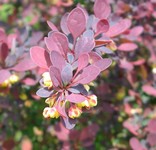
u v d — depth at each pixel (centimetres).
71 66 16
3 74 21
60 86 16
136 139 29
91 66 16
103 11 20
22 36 26
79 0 27
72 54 17
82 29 18
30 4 39
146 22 31
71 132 29
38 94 16
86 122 32
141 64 32
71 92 16
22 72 24
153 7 30
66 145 30
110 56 25
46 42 17
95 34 19
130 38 24
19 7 43
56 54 16
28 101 29
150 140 28
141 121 31
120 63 27
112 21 23
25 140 32
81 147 30
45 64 16
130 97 32
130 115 32
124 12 30
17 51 24
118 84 32
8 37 25
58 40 17
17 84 26
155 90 31
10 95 28
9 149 31
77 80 16
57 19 31
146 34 32
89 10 27
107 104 31
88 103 16
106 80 31
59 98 16
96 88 30
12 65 23
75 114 15
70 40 18
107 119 32
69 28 18
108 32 21
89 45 17
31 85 25
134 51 31
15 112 32
